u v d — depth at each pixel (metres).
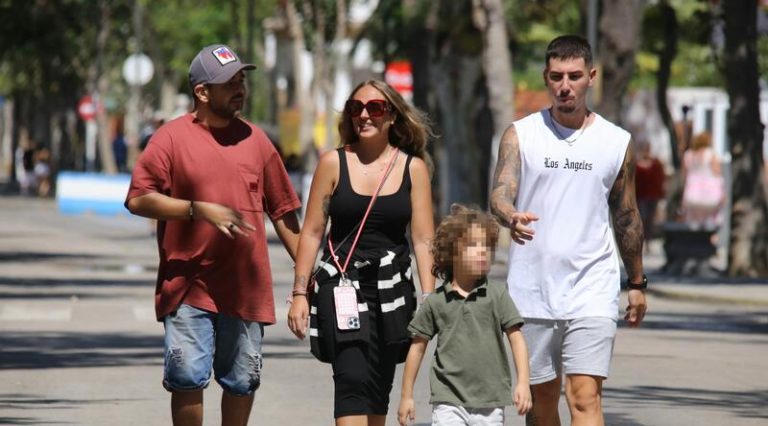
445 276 17.59
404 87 91.31
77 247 68.81
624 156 18.33
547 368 18.47
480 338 17.38
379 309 18.12
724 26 58.19
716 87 104.00
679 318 43.34
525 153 18.28
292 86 168.75
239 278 18.58
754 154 57.84
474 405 17.33
